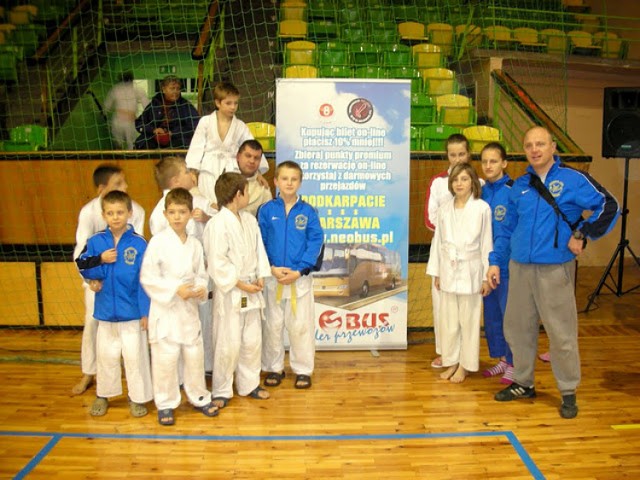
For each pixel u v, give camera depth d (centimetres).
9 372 406
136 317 334
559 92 776
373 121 428
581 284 666
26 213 495
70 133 688
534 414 342
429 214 409
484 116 721
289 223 367
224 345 343
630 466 288
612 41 815
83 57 762
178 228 324
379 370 409
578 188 326
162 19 812
